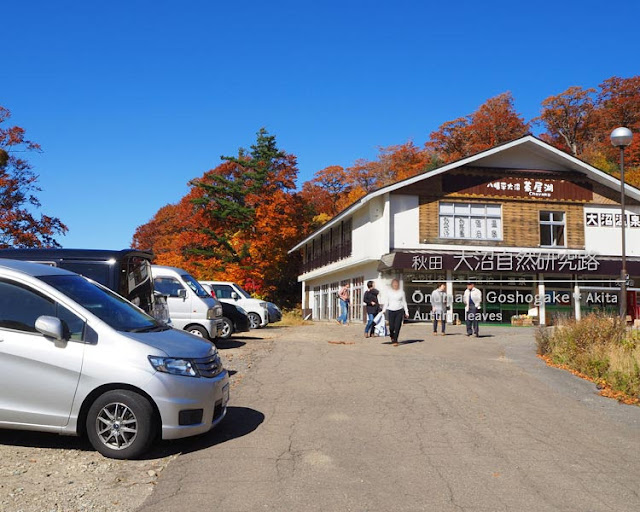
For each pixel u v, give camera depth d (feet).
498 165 92.32
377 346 52.80
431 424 24.88
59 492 16.49
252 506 15.70
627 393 31.81
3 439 21.52
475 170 90.94
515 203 91.76
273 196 148.97
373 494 16.74
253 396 29.86
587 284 92.07
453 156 174.40
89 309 21.15
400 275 88.53
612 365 35.53
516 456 20.74
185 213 175.01
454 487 17.46
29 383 19.65
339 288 115.96
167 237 194.18
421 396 30.37
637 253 94.63
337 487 17.24
